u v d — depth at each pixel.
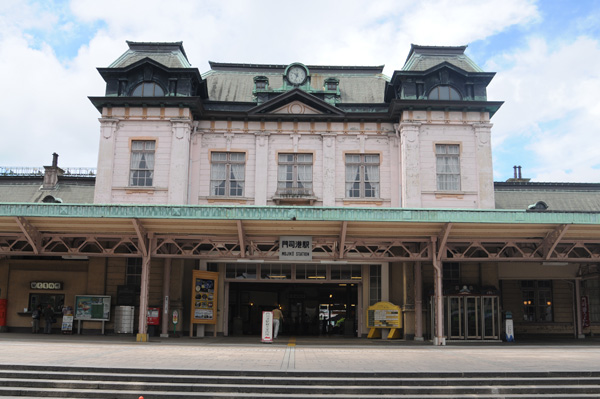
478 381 12.24
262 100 27.50
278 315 25.39
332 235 21.72
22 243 25.94
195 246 23.55
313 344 21.27
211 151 26.86
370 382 12.09
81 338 22.20
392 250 25.58
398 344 21.88
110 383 11.80
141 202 25.58
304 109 27.17
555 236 21.05
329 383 12.05
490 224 20.55
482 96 26.50
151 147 26.08
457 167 25.94
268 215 19.80
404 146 25.78
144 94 26.58
